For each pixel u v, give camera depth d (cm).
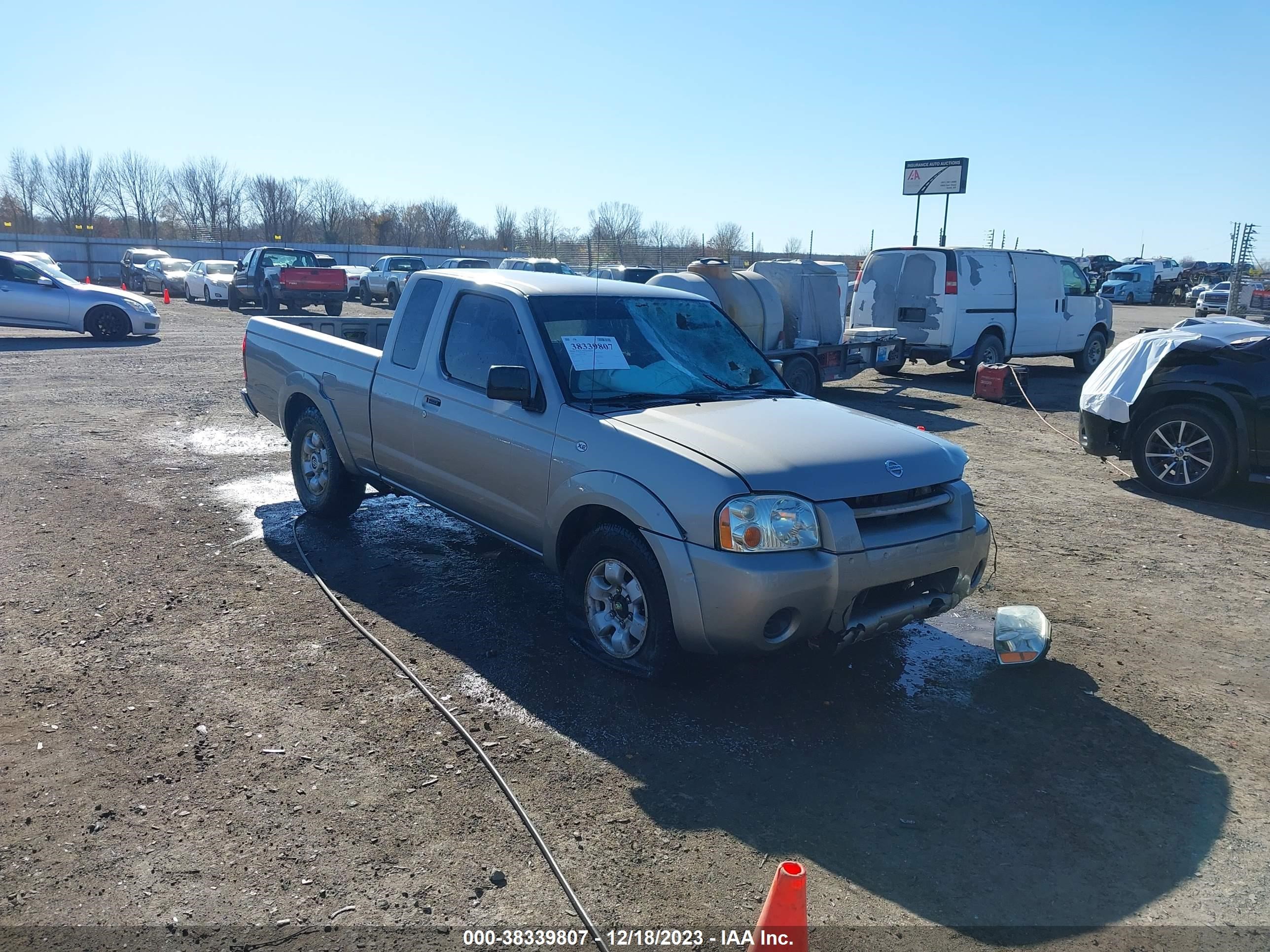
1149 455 849
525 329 482
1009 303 1538
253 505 711
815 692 431
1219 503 816
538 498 461
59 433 943
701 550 383
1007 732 401
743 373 526
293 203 6694
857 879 299
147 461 839
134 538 621
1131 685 452
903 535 407
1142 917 287
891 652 482
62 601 507
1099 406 861
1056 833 328
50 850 300
